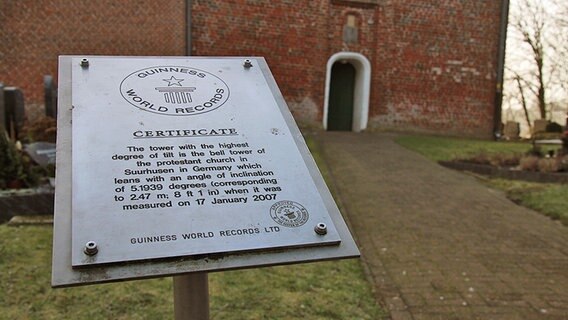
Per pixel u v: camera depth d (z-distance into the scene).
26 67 11.70
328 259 2.12
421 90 15.20
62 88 2.49
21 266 4.04
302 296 3.79
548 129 17.98
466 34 15.38
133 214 2.03
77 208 2.02
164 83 2.62
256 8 13.48
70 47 11.90
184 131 2.40
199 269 1.95
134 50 12.28
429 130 15.37
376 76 14.86
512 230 5.61
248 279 4.03
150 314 3.42
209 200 2.14
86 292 3.69
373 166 9.17
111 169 2.17
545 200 6.69
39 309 3.43
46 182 6.38
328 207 2.27
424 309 3.67
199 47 13.04
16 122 8.46
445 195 7.22
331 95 15.30
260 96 2.70
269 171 2.33
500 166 9.28
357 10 14.55
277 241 2.07
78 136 2.28
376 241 5.17
